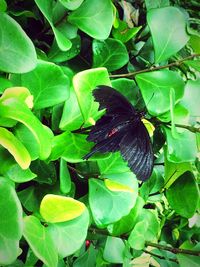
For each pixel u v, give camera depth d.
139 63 0.44
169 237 0.51
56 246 0.29
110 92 0.31
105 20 0.34
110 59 0.38
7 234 0.22
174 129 0.34
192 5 0.66
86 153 0.31
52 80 0.30
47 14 0.30
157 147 0.43
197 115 0.40
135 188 0.35
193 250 0.40
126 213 0.34
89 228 0.38
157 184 0.45
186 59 0.42
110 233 0.37
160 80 0.38
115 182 0.33
